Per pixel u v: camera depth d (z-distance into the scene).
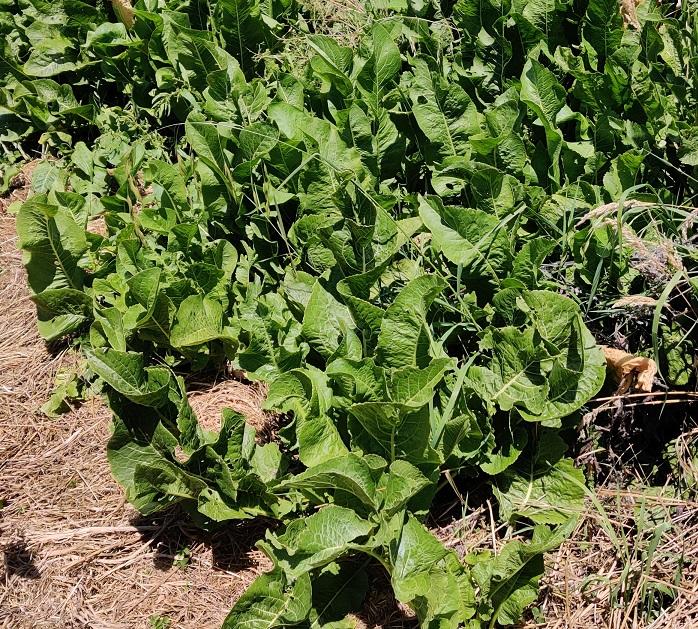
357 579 2.40
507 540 2.46
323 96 3.06
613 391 2.54
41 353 2.92
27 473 2.69
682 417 2.55
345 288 2.53
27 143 3.50
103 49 3.39
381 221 2.58
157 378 2.46
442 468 2.48
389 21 3.22
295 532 2.33
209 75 3.01
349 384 2.43
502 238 2.59
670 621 2.35
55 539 2.56
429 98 2.83
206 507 2.45
